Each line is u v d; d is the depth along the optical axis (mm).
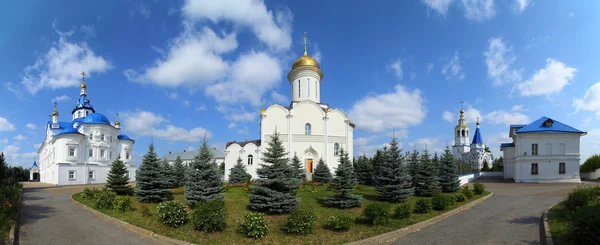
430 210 19812
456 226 16250
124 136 63281
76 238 13688
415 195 26906
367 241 13586
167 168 33250
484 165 72938
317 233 14703
